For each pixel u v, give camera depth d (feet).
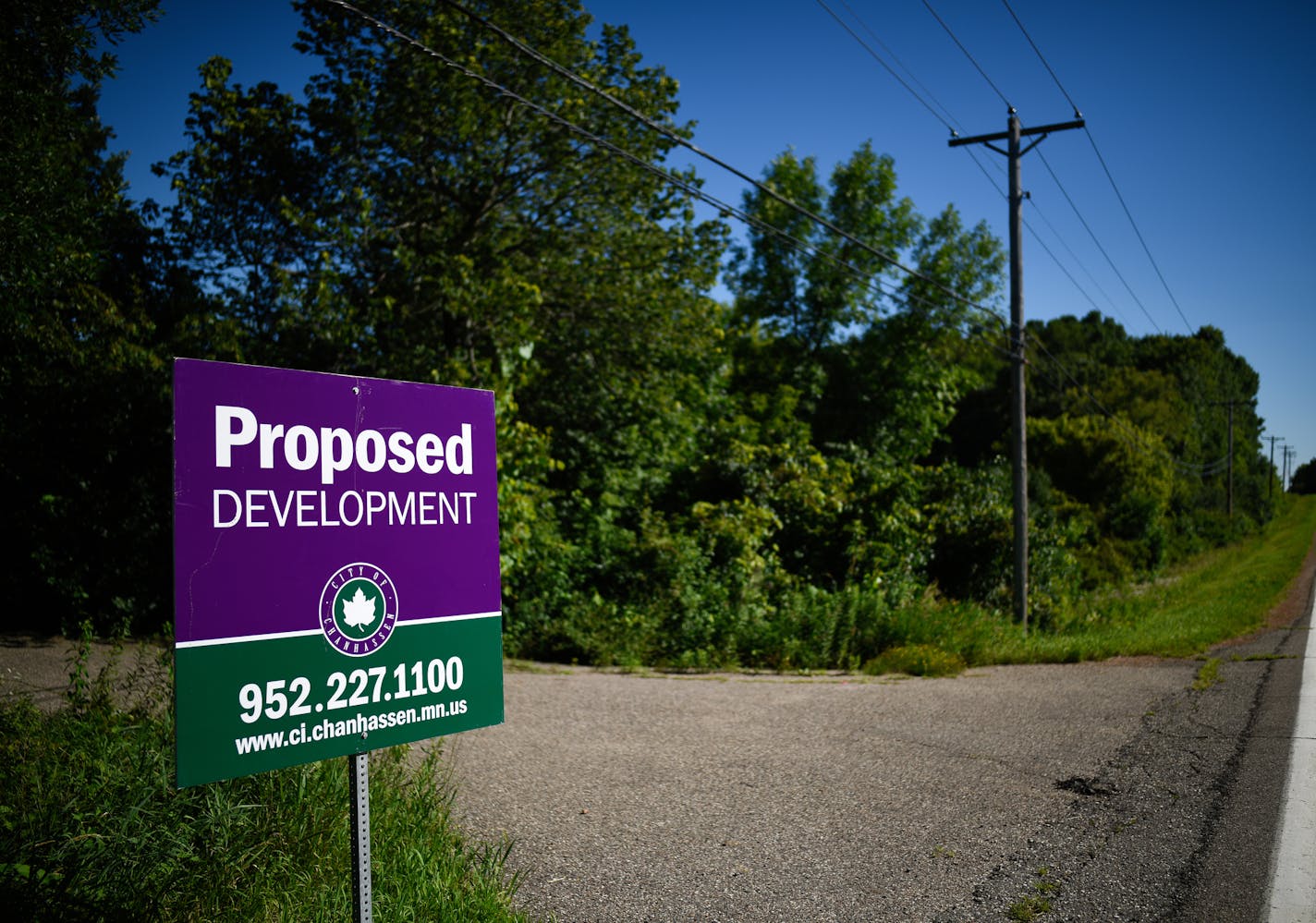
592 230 55.47
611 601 40.04
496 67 49.80
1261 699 28.50
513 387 44.39
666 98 53.52
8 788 13.38
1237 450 263.49
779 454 52.80
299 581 9.03
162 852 11.14
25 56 27.14
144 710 17.12
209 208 46.39
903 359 98.68
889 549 50.72
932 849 15.46
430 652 10.09
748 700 28.63
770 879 14.11
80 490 34.12
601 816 16.93
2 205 26.18
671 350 58.18
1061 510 100.68
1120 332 280.72
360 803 9.40
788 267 101.40
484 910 11.86
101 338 36.45
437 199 52.90
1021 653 40.55
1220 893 13.51
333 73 49.85
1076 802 18.16
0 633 31.60
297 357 42.29
